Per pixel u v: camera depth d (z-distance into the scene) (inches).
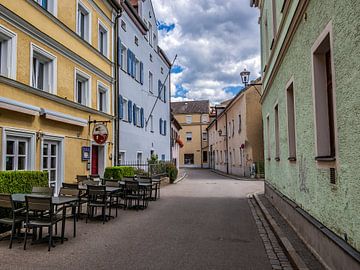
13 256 252.1
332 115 232.7
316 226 234.1
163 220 415.8
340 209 193.3
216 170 2128.4
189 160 2827.3
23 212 311.3
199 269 228.8
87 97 602.2
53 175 490.0
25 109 404.2
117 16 738.8
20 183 346.0
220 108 1974.7
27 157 423.5
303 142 284.0
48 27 477.1
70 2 543.8
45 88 483.8
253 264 242.2
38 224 269.6
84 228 360.5
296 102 307.9
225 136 1798.7
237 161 1451.8
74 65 549.3
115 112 728.3
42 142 448.8
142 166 912.3
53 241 298.7
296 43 303.3
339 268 187.9
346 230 183.8
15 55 402.0
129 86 842.8
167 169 1058.1
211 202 596.1
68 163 521.7
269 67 526.0
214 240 314.3
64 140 510.0
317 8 229.1
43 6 485.1
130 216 443.5
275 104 469.1
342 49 181.6
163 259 250.5
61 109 505.4
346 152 181.0
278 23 420.8
